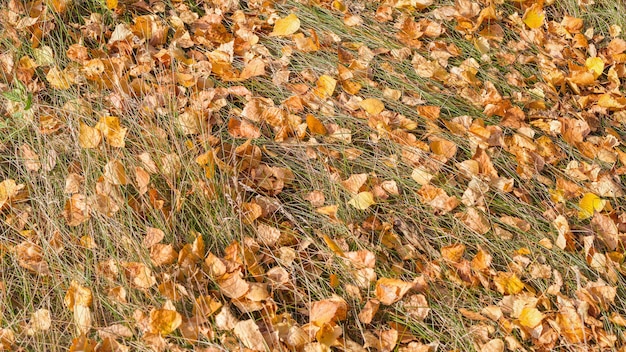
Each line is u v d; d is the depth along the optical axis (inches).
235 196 67.9
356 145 72.8
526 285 65.9
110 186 66.3
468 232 68.6
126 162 68.4
